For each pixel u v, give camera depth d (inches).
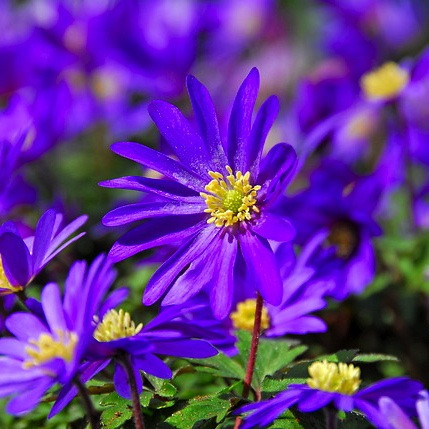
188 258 17.8
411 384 16.9
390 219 24.8
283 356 18.4
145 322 21.2
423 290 22.2
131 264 22.7
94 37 27.3
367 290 22.0
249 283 19.6
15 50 26.5
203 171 18.1
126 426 17.9
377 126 27.6
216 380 19.9
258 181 17.9
